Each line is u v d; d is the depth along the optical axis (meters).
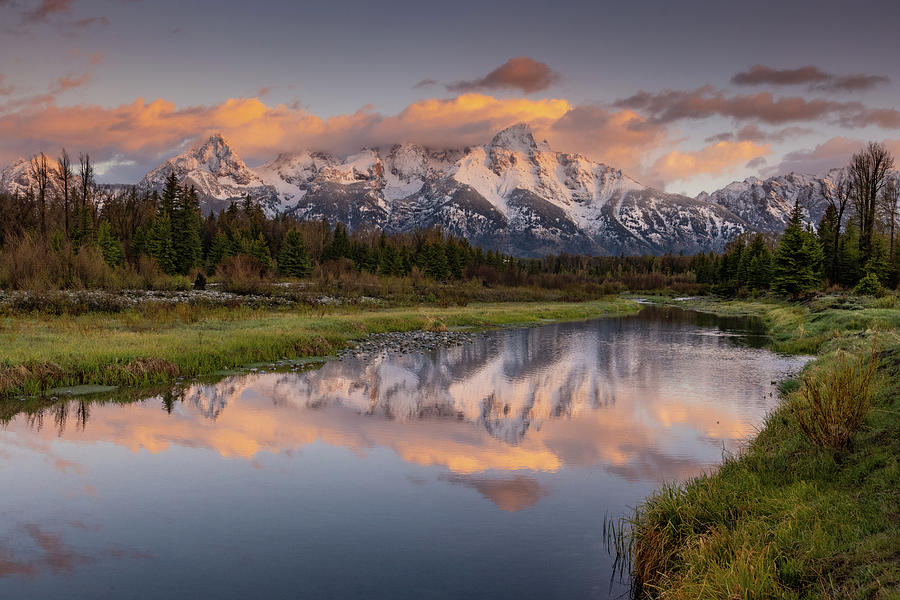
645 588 7.78
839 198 76.44
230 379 22.64
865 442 9.96
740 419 17.41
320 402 19.61
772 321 51.69
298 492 11.66
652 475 12.65
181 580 8.25
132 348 22.69
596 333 43.78
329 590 7.96
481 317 50.78
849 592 5.91
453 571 8.50
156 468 12.97
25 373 18.98
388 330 40.53
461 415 18.28
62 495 11.34
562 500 11.25
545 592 7.92
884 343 20.53
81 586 8.09
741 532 7.72
